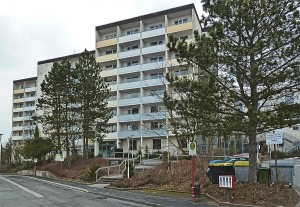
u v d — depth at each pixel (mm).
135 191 20438
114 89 60625
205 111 14852
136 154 47344
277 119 12914
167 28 57719
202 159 24266
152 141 55344
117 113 59719
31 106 96938
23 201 17297
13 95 101812
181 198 16469
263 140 41625
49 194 20812
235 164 17828
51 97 43719
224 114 14961
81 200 17469
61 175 39406
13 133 98750
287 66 13891
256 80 14125
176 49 14617
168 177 21281
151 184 21609
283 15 14008
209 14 15398
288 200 13633
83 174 34812
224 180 14430
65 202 16688
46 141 50938
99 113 41656
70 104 44688
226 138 15539
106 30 65625
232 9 14430
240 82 14914
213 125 14727
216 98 14477
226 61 14305
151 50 58375
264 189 14586
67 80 43000
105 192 20656
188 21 58031
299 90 14195
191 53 14305
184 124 21078
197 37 14633
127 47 63688
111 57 62719
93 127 42812
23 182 33000
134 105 58812
